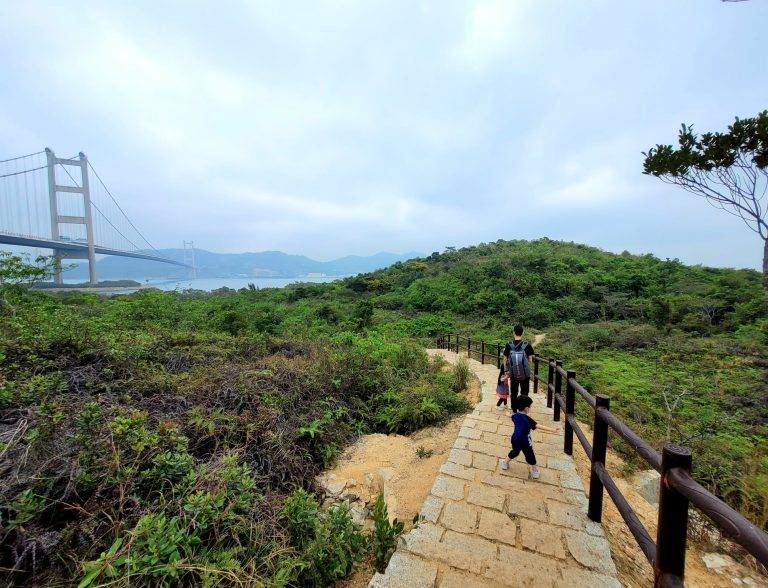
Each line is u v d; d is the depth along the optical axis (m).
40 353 4.64
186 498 2.42
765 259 5.97
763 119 5.27
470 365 9.60
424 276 35.00
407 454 4.28
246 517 2.54
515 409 3.55
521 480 3.29
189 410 3.86
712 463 4.11
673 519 1.45
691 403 7.85
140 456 2.75
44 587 1.88
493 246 45.53
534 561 2.30
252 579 1.98
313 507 2.68
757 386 8.76
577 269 31.20
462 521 2.69
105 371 4.45
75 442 2.65
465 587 2.10
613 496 2.17
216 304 17.12
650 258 35.06
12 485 2.20
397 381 6.72
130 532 1.96
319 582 2.23
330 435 4.50
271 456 3.55
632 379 9.62
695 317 17.70
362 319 18.17
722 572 2.64
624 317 21.20
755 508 3.38
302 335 10.98
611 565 2.27
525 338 16.56
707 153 5.76
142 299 11.34
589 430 4.93
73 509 2.31
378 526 2.41
